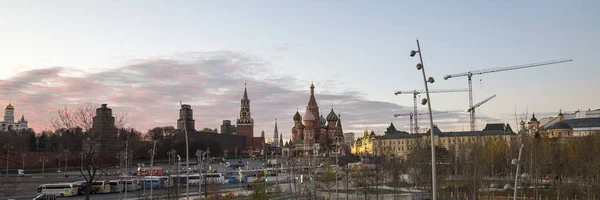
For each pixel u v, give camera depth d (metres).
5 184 190.88
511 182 183.38
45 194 128.88
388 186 183.75
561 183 156.88
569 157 194.88
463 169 165.88
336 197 148.00
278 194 164.50
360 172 185.38
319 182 173.25
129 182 188.38
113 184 182.00
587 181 154.75
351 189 171.25
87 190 122.81
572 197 146.88
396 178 163.50
